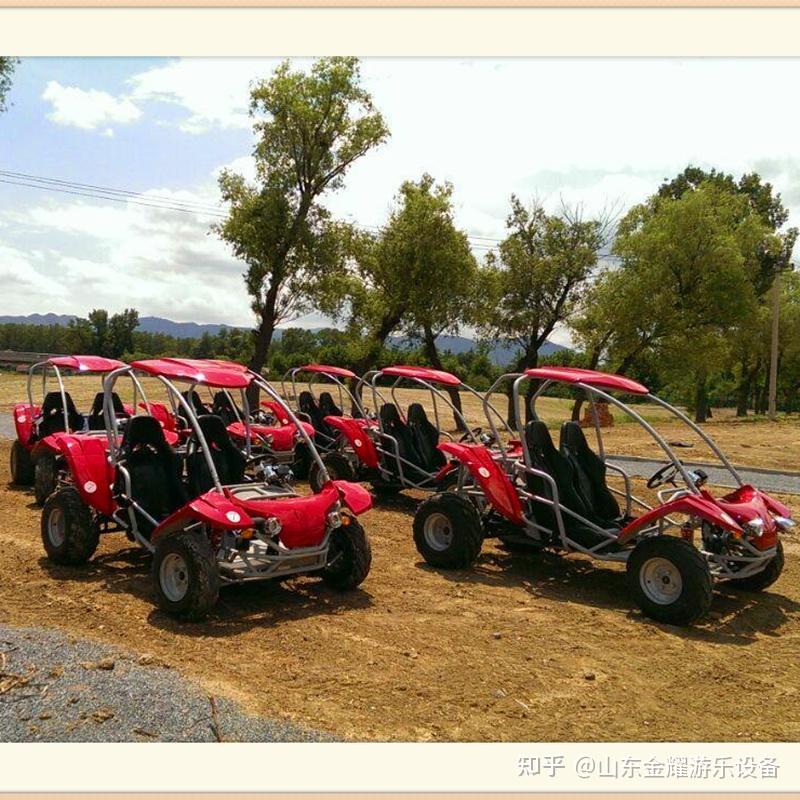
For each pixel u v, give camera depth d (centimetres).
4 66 1125
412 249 1841
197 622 531
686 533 607
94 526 655
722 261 2148
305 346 2709
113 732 367
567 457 684
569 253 2042
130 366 638
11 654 446
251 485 607
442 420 2364
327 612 570
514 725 405
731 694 459
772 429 2545
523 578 690
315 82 1673
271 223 1664
